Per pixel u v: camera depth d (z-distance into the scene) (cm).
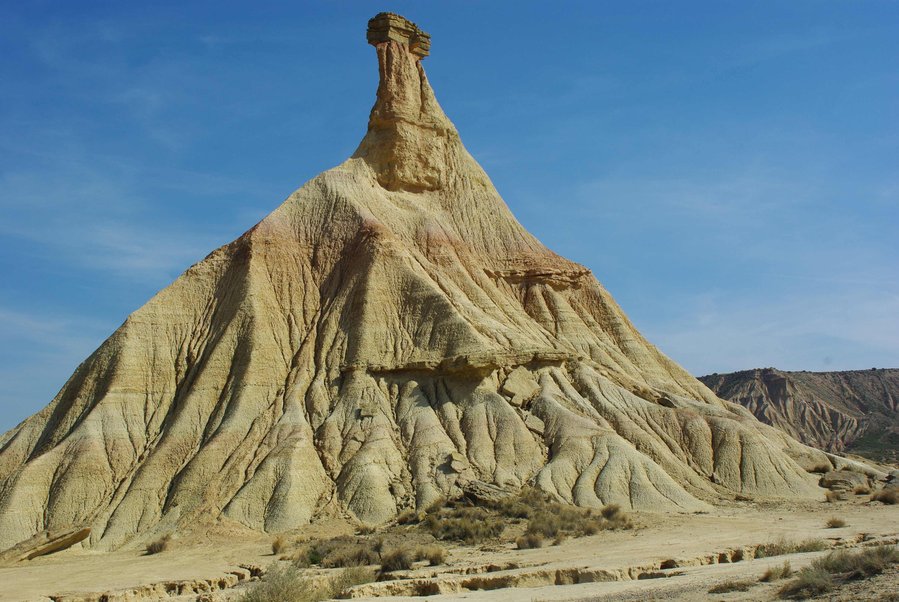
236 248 8812
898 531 4559
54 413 7731
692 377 9100
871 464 9669
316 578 4162
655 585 3153
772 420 16300
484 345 7569
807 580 2730
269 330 8044
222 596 3878
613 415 7338
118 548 6091
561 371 7819
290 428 6988
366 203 9212
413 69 10000
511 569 4094
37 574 5025
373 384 7469
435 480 6450
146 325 8100
